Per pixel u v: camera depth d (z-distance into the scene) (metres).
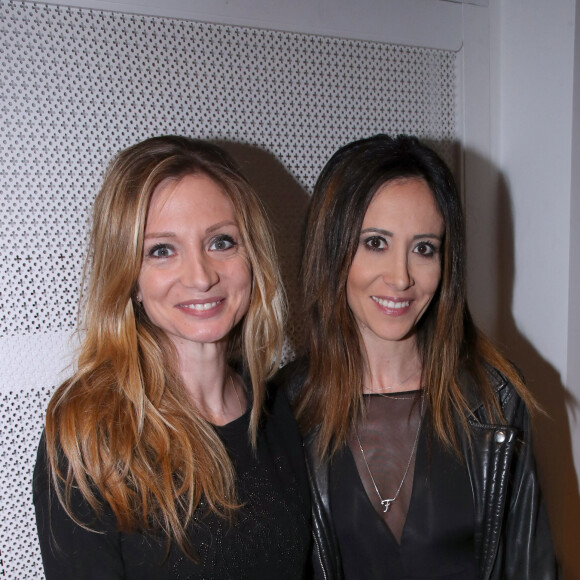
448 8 1.43
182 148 0.87
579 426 1.38
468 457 1.10
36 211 1.13
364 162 1.03
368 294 1.05
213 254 0.88
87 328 0.91
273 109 1.30
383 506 1.08
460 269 1.10
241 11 1.23
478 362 1.16
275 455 1.00
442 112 1.48
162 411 0.88
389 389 1.17
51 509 0.81
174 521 0.81
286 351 1.39
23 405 1.16
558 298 1.39
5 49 1.07
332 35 1.32
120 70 1.16
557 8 1.32
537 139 1.41
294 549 0.92
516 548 1.11
